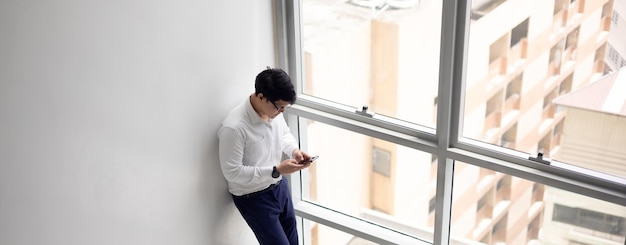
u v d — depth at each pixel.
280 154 3.67
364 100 3.69
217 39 3.33
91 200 2.93
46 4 2.48
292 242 3.96
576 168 3.21
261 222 3.66
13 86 2.45
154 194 3.26
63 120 2.68
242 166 3.43
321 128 3.96
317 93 3.86
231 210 3.88
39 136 2.61
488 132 3.38
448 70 3.23
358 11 3.44
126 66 2.87
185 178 3.42
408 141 3.58
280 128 3.61
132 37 2.86
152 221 3.31
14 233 2.65
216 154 3.59
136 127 3.02
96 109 2.80
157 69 3.03
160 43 3.00
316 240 4.47
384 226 4.07
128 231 3.18
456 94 3.32
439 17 3.20
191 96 3.28
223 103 3.51
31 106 2.54
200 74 3.29
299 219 4.42
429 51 3.31
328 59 3.70
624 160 3.07
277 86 3.17
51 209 2.76
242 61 3.55
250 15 3.52
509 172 3.35
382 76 3.54
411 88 3.48
